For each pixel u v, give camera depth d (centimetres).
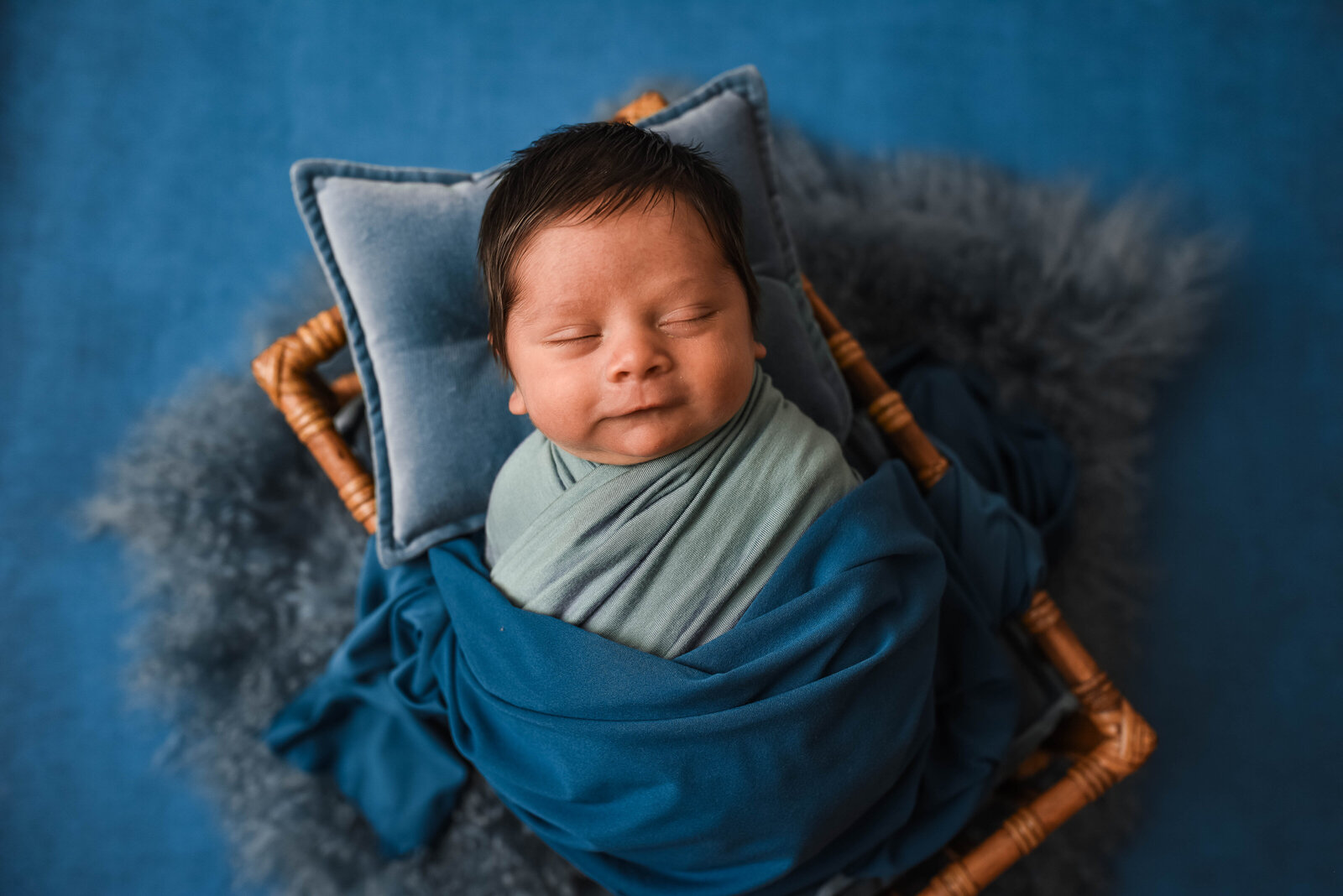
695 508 82
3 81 151
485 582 87
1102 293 144
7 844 126
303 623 126
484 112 156
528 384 77
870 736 84
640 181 74
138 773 128
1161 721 139
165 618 130
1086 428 141
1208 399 150
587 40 159
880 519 86
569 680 80
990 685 104
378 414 102
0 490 137
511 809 98
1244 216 158
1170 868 133
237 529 130
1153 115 162
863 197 150
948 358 140
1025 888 126
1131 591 141
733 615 83
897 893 108
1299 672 142
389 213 99
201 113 152
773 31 162
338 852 118
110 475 137
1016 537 110
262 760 123
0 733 130
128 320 145
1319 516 148
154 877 126
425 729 110
